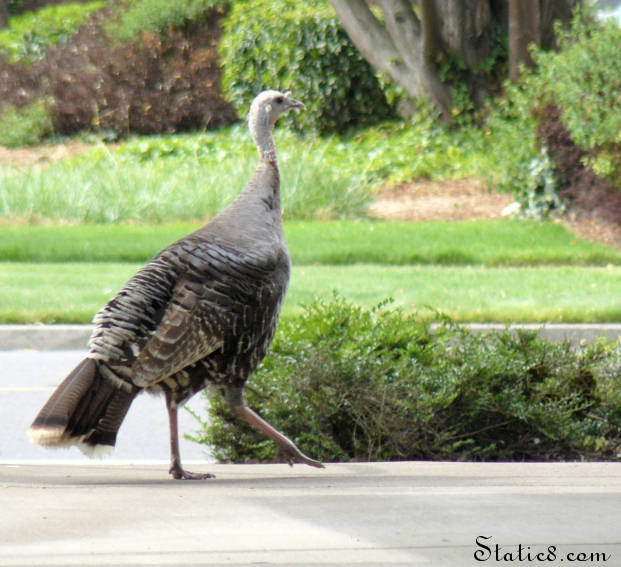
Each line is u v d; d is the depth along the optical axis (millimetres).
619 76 20688
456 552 4387
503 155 24078
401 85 32531
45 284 17500
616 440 8227
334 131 34562
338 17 32938
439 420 7961
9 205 25094
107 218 25125
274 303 6363
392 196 26906
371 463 7277
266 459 8062
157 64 37781
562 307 15625
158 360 5738
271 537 4637
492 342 8945
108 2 41281
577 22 22859
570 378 8430
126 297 5762
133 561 4250
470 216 24562
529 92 23438
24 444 9469
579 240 21109
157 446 9430
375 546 4480
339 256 20031
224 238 6297
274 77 34812
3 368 13414
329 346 8289
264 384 8094
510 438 8164
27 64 38406
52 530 4742
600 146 21312
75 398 5484
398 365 8188
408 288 17047
